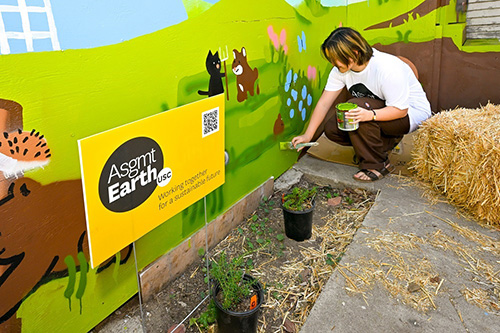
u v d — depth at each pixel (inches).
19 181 54.9
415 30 151.3
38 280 60.2
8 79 50.9
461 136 105.3
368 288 82.3
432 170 119.9
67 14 56.6
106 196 53.4
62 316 65.5
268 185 123.3
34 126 55.1
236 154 104.7
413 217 107.7
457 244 95.7
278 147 127.4
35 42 53.2
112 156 53.1
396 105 116.4
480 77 146.9
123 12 65.1
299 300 83.7
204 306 81.9
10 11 49.9
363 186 126.6
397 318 74.5
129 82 68.2
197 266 94.0
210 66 88.0
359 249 94.8
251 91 105.7
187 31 79.4
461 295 79.9
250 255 98.3
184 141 66.6
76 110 60.3
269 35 109.5
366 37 159.8
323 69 150.4
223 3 88.7
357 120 115.5
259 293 72.2
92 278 69.4
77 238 65.1
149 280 81.7
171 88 77.7
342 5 154.8
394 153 144.3
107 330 74.9
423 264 89.0
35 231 58.4
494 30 146.6
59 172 59.9
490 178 98.0
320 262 95.6
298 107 135.8
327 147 152.8
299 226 101.2
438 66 151.8
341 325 73.1
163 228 84.0
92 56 61.1
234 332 68.4
